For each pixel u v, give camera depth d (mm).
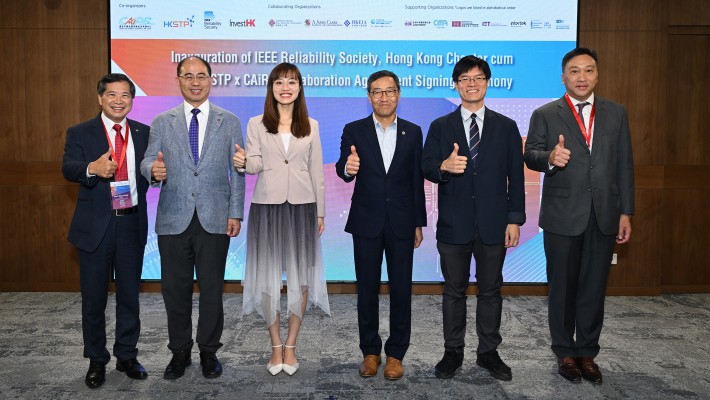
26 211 5359
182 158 3223
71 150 3158
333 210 5352
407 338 3322
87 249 3104
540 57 5301
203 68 3244
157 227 3258
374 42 5301
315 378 3283
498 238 3211
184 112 3291
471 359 3602
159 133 3242
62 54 5266
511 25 5281
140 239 3248
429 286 5383
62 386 3148
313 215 3354
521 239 5375
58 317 4539
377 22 5293
